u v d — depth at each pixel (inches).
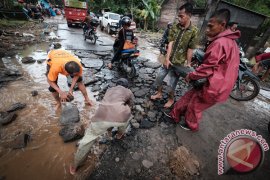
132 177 86.2
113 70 203.5
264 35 300.5
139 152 100.2
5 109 118.3
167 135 115.5
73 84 105.3
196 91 106.3
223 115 150.3
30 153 92.6
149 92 163.9
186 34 110.6
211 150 108.7
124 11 749.3
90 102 133.5
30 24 436.1
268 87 236.2
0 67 172.6
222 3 394.9
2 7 446.0
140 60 255.8
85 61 215.5
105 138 106.1
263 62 207.5
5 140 97.0
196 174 91.9
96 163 90.8
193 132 121.6
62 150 96.4
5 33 290.2
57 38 321.7
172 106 144.4
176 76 130.3
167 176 89.0
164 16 697.6
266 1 553.3
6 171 82.9
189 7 102.4
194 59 173.2
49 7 741.3
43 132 105.5
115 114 80.0
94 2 845.8
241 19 380.5
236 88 175.5
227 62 83.3
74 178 83.0
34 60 196.5
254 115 158.9
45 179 81.4
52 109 124.8
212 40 89.7
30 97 133.7
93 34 318.3
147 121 124.3
